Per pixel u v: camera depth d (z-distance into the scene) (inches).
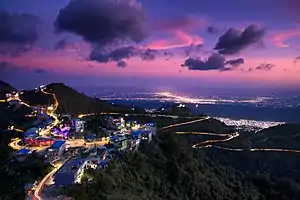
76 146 5487.2
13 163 4579.2
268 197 6402.6
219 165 7160.4
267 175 7455.7
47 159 4653.1
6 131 6486.2
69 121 7185.0
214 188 5482.3
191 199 4926.2
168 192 4702.3
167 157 5949.8
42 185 3725.4
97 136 6195.9
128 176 4284.0
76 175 3732.8
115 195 3297.2
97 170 3878.0
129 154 5073.8
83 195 3334.2
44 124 6953.7
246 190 6225.4
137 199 3491.6
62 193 3417.8
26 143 5659.5
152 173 4911.4
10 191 3762.3
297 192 6692.9
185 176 5157.5
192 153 6801.2
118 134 6338.6
